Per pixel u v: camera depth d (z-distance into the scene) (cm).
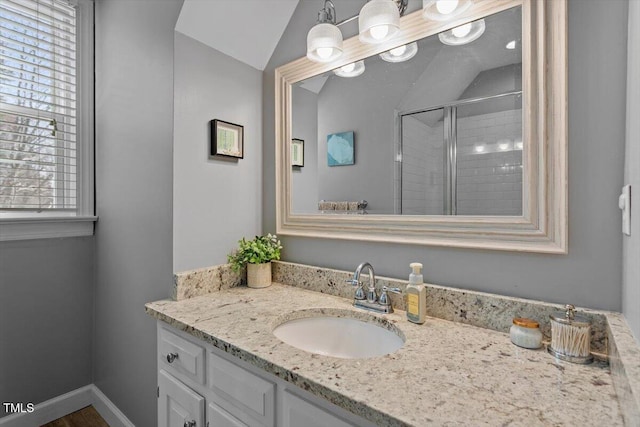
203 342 97
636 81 68
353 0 130
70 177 179
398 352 80
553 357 77
